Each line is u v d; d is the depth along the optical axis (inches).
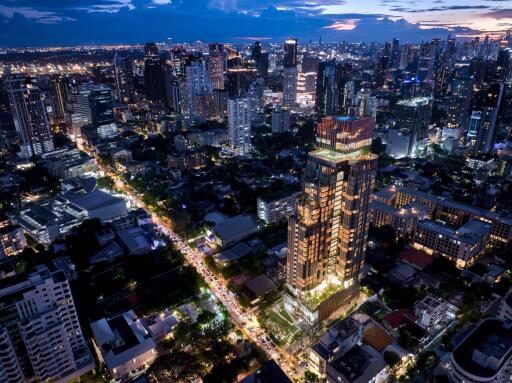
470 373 5708.7
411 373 7431.1
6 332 6373.0
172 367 7288.4
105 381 7504.9
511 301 7618.1
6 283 6889.8
